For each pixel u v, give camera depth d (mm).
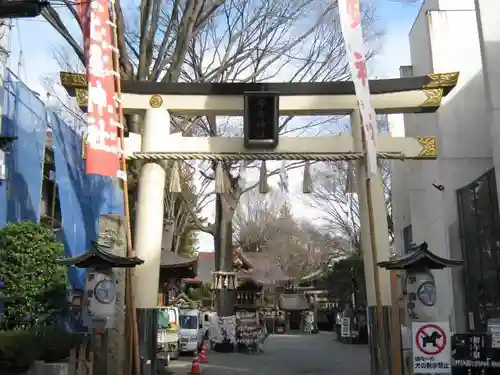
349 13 12336
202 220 40562
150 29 17484
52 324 13789
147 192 13719
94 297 10805
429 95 14000
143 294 13188
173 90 13953
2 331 11656
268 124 13625
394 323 12625
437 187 18562
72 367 10234
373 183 13914
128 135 14117
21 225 13578
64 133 17766
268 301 53219
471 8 20297
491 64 14289
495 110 14086
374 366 13156
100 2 11758
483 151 18547
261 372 18000
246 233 59375
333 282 40531
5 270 12953
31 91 17516
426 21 19672
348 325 34219
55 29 15883
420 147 13922
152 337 13070
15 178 16531
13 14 7824
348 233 39000
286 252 60750
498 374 10422
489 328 12008
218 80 24172
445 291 17766
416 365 10352
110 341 12344
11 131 16391
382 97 14062
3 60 15281
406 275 11383
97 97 11406
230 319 27688
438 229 18844
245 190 32344
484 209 16047
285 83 13984
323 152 13891
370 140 12117
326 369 18844
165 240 30734
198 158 13805
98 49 11594
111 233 13406
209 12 18047
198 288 53031
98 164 11188
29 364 10656
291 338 41250
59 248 13945
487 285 15859
